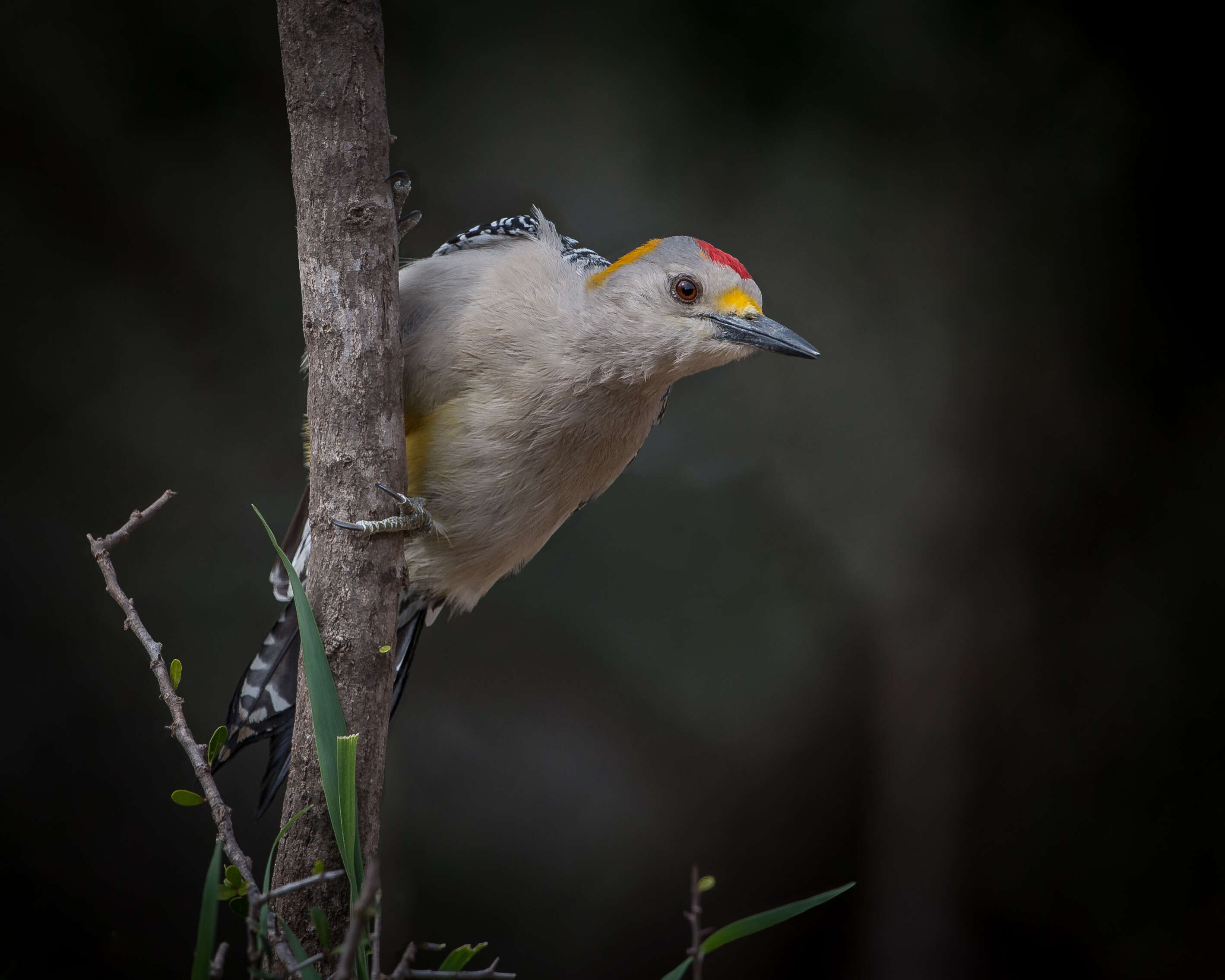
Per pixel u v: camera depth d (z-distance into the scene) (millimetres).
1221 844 11648
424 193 11531
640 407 6465
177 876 11094
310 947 4895
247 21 10742
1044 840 12023
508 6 10734
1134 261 11516
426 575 6453
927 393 12016
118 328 11422
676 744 12578
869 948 12273
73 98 10625
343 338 4914
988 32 10633
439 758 12336
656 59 10742
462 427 6082
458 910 11852
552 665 12469
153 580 11391
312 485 5066
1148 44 10789
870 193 11336
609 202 11594
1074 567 12000
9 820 10711
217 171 11242
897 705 12305
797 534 12430
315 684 4500
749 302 6273
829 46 10531
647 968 12117
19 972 10352
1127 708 11906
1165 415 11781
